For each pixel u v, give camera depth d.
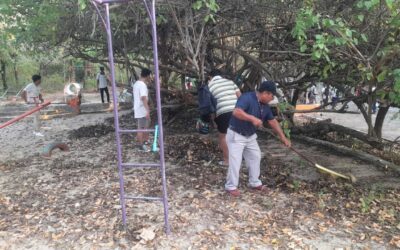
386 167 6.48
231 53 8.41
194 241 4.00
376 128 8.27
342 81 6.96
